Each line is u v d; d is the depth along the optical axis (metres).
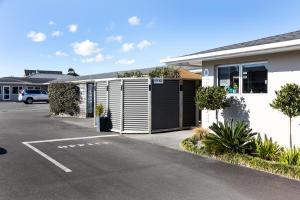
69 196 6.34
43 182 7.21
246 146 9.35
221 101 11.13
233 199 6.20
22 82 53.00
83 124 18.78
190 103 15.79
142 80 14.39
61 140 12.83
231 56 10.90
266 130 10.36
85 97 23.28
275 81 10.02
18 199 6.16
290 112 8.45
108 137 13.57
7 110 31.00
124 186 6.96
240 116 11.27
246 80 11.11
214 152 9.52
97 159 9.42
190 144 10.94
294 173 7.46
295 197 6.29
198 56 11.78
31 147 11.29
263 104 10.45
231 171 8.09
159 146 11.45
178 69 17.86
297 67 9.39
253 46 9.66
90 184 7.09
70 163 8.94
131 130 14.49
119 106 14.78
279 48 9.07
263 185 7.00
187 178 7.52
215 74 12.25
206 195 6.41
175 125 15.27
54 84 25.08
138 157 9.67
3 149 10.88
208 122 12.55
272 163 8.06
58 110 24.67
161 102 14.78
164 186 6.96
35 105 40.19
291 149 8.55
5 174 7.81
